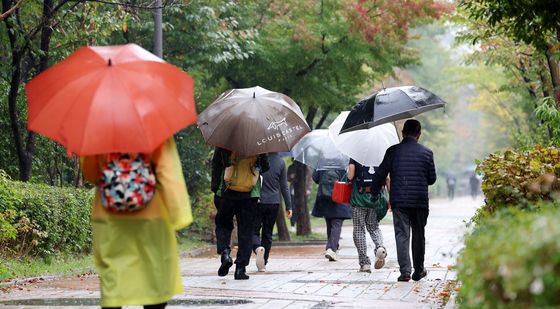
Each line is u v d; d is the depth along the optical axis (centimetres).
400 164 1848
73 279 2055
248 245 1905
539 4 1712
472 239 997
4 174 2258
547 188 1407
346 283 1853
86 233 2680
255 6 3669
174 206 1007
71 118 983
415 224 1856
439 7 3569
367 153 2080
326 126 5881
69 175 3256
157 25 2741
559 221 732
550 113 2348
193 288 1752
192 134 3834
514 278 698
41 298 1616
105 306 1002
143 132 971
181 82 1041
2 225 2098
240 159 1853
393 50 3722
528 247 696
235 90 1911
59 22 2716
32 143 2688
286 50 3619
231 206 1895
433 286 1759
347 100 3912
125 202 994
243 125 1803
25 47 2547
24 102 2909
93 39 2931
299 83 3759
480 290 817
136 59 1027
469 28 3662
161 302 1023
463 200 12000
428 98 1942
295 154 2806
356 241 2127
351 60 3681
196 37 3372
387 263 2433
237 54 3378
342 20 3559
